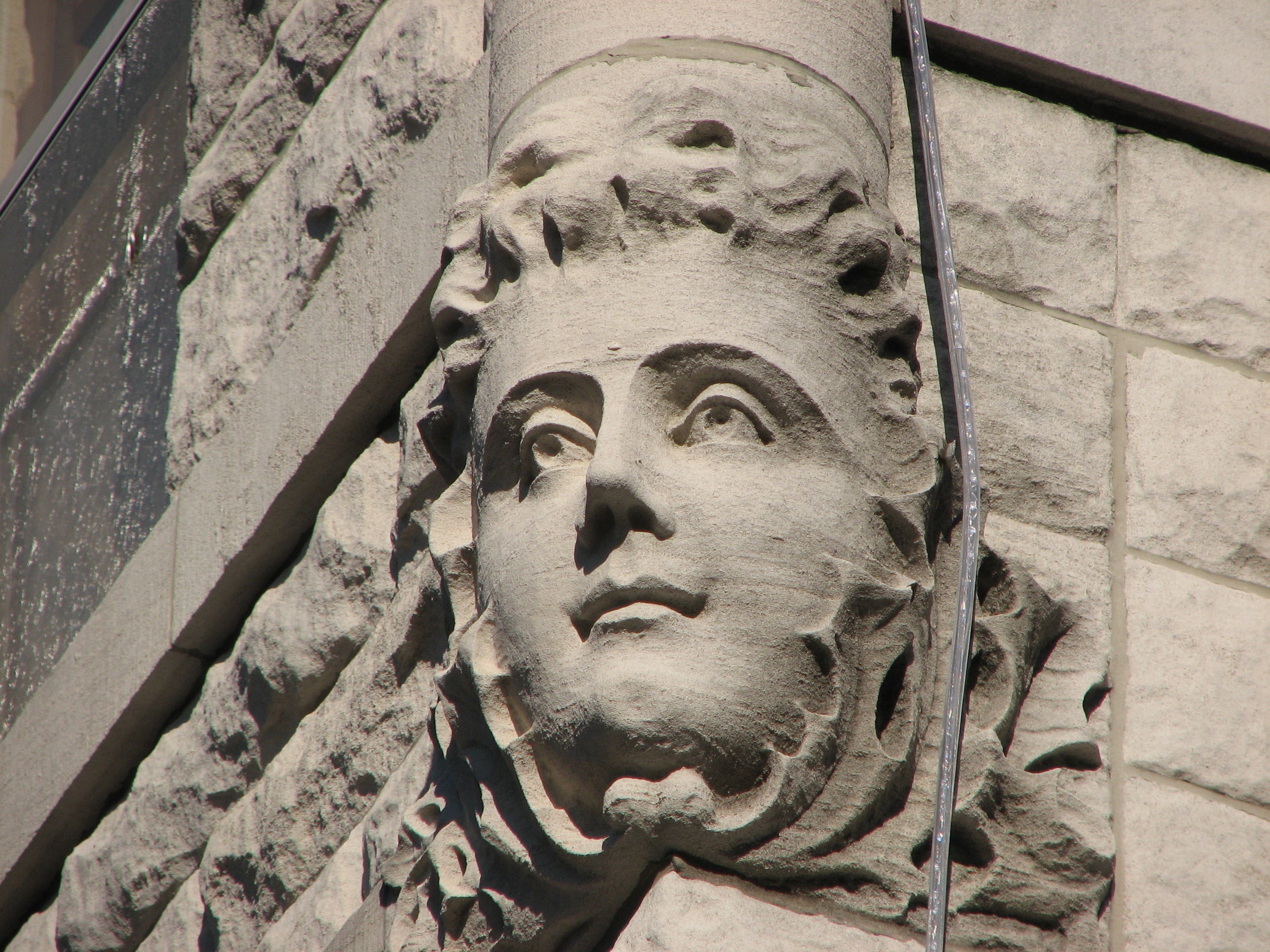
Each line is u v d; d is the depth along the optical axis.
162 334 14.77
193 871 12.44
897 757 8.14
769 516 8.07
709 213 8.67
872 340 8.76
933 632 8.58
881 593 8.17
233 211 14.28
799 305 8.59
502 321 8.89
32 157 18.39
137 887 12.83
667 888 7.65
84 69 17.84
